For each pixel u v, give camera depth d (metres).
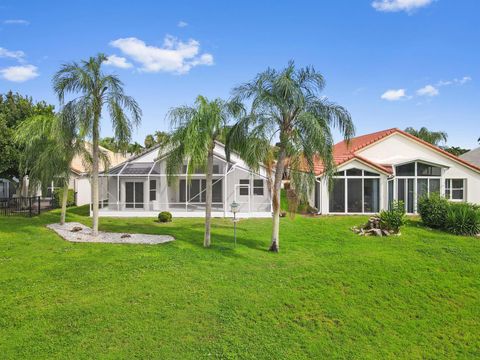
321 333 7.99
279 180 13.80
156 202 25.92
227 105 13.62
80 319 7.91
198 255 13.00
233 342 7.33
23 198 26.89
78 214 25.61
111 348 6.88
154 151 27.64
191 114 13.72
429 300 9.99
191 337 7.41
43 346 6.86
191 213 24.28
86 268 11.24
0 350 6.69
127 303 8.76
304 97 12.96
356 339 7.88
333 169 13.92
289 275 11.16
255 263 12.26
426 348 7.77
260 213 24.19
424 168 25.56
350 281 10.89
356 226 19.91
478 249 14.94
